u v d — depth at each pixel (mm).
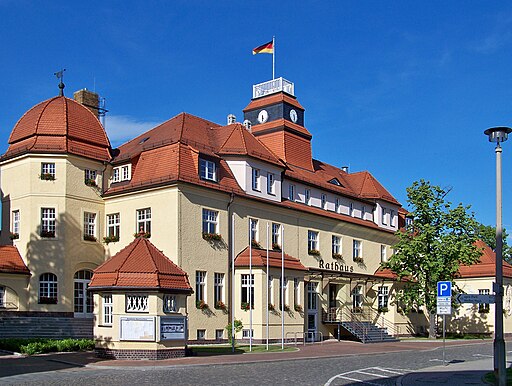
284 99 49312
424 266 47844
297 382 20125
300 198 46656
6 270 37094
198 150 37875
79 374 22125
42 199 38625
